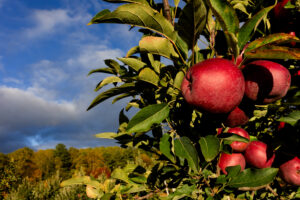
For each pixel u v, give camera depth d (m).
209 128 1.45
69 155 47.53
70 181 1.94
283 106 1.52
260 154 1.69
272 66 1.32
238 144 1.61
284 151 1.66
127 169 1.80
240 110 1.40
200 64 1.22
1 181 14.41
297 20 1.71
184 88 1.25
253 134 1.92
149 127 1.21
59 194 10.59
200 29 1.16
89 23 1.06
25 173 34.53
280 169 1.79
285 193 2.09
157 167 1.60
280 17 1.77
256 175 1.29
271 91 1.31
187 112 1.45
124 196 1.81
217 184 1.37
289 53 1.06
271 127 1.90
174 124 1.49
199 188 1.42
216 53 1.60
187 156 1.22
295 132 1.49
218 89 1.13
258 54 1.13
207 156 1.17
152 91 1.42
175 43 1.28
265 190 2.16
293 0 1.65
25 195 11.01
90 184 1.94
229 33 1.11
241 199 1.80
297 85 1.60
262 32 1.86
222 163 1.63
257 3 1.89
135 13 1.07
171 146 1.28
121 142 1.63
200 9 1.06
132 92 1.46
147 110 1.21
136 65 1.37
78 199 8.98
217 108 1.19
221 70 1.15
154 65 1.41
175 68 1.35
